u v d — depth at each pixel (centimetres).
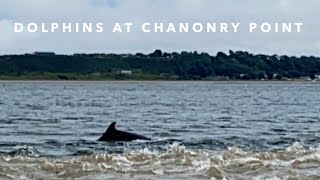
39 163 3344
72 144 4534
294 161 3347
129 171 3156
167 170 3183
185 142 4641
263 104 12706
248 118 8044
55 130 5947
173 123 7031
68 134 5519
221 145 4500
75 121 7231
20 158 3488
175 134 5534
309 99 15900
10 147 4391
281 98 16612
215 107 11225
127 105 11794
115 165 3281
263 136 5338
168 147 4256
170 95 18762
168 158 3469
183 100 14788
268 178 3017
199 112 9475
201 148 4259
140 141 4641
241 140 4900
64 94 18862
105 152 4022
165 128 6269
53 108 10362
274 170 3183
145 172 3141
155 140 4731
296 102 13850
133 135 4731
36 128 6162
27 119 7469
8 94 18425
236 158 3444
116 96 17425
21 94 18575
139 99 15250
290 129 6241
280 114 9044
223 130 6069
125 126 6538
